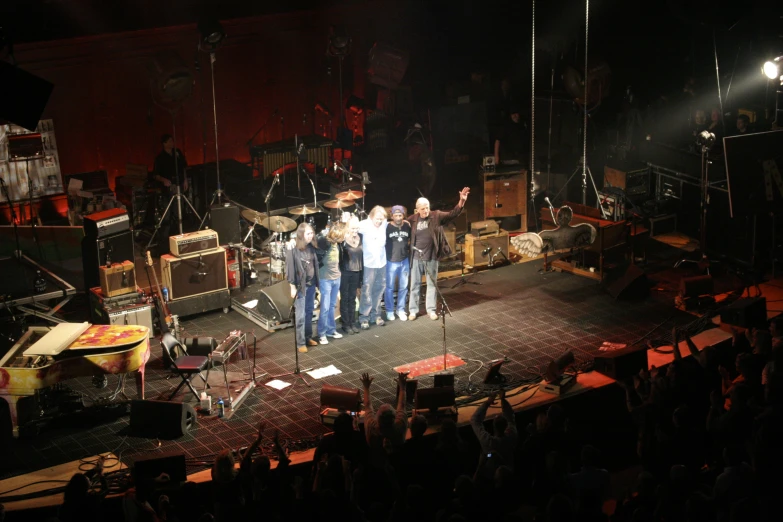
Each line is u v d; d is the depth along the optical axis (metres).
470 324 16.05
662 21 24.25
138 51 20.44
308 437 12.70
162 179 19.14
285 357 14.97
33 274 16.03
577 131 22.05
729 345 15.09
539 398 13.54
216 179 20.12
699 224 19.53
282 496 10.82
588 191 21.03
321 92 23.69
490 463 11.06
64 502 10.23
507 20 24.66
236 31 21.83
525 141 21.58
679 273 17.88
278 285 16.12
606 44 24.45
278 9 22.33
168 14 20.91
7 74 10.59
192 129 21.84
